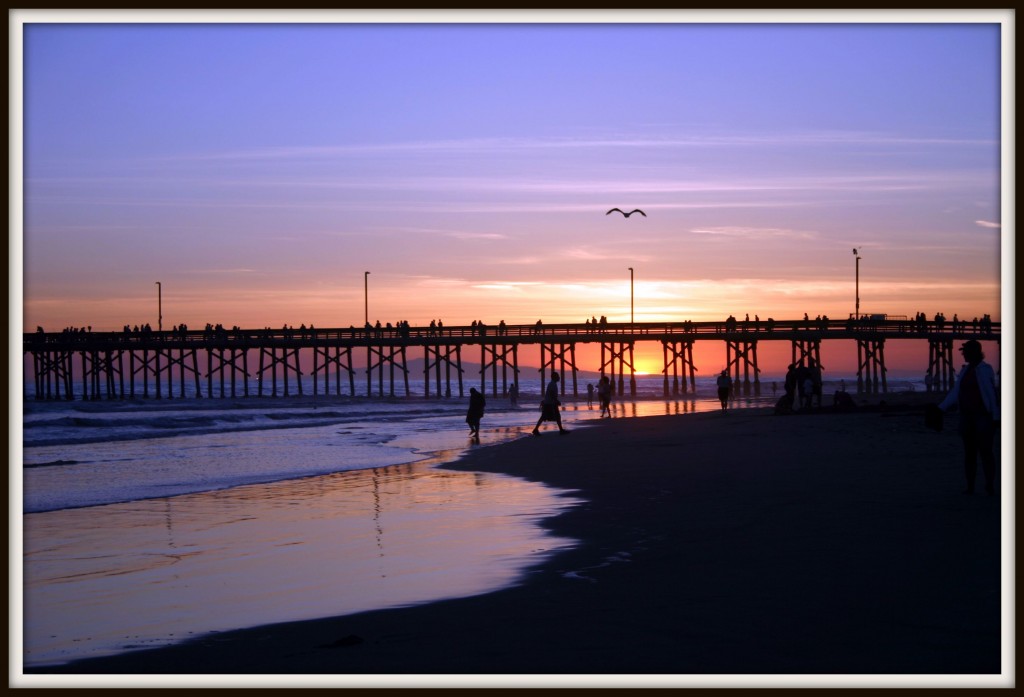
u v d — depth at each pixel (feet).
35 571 29.19
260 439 94.63
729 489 39.29
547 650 18.16
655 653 17.60
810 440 58.54
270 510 42.37
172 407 191.62
